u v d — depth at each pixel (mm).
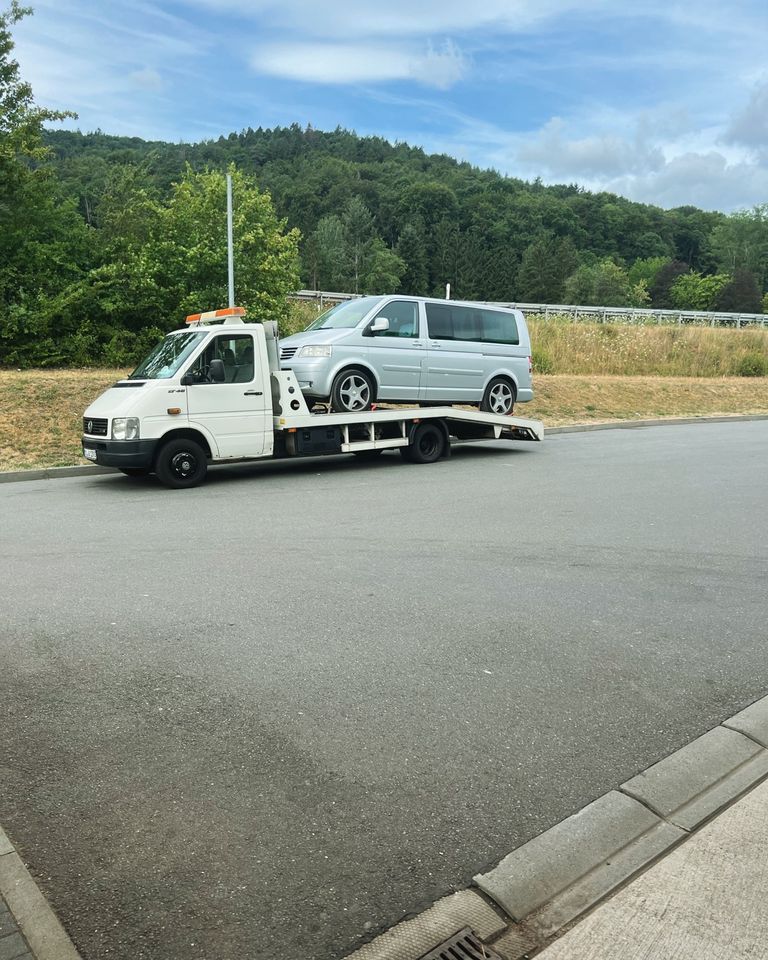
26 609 5402
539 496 9828
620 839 2924
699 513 8820
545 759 3494
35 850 2830
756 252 102812
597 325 34594
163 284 24578
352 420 11641
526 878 2709
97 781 3266
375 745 3576
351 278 102438
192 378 10570
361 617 5254
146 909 2549
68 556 6871
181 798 3148
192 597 5672
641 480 11102
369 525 8133
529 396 14156
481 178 158875
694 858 2816
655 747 3625
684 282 95125
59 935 2393
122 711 3877
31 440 13961
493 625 5145
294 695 4066
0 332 21672
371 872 2738
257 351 11016
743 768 3447
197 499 9734
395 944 2424
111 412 10383
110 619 5195
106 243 25969
